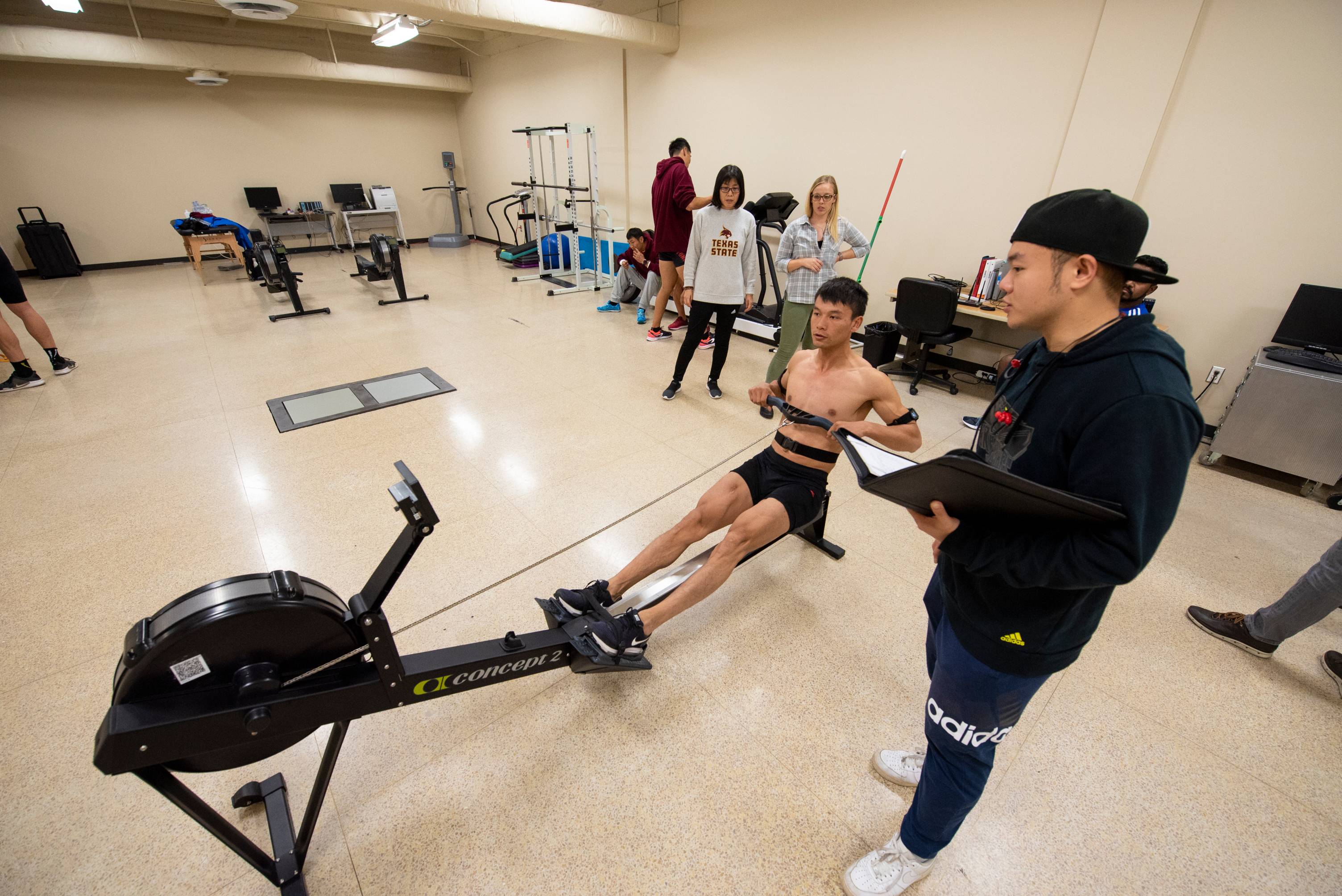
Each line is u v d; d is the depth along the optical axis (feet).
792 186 16.26
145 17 22.54
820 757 4.81
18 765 4.56
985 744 3.17
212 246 26.68
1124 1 10.00
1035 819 4.42
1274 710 5.40
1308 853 4.24
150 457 9.25
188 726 2.94
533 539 7.48
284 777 4.50
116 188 24.43
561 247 24.08
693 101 18.21
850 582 6.93
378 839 4.13
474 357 14.33
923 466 2.31
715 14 16.62
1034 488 2.09
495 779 4.56
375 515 7.89
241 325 16.74
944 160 13.07
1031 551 2.41
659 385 12.92
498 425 10.66
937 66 12.62
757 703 5.29
